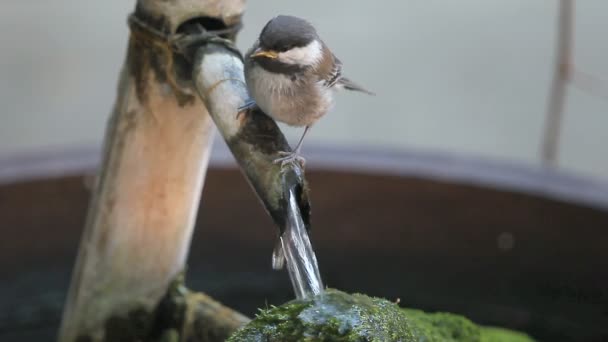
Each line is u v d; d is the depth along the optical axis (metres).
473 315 5.36
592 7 9.06
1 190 5.34
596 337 5.33
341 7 9.14
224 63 5.11
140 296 5.24
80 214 5.37
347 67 8.30
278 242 5.04
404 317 4.98
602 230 5.35
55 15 8.91
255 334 4.95
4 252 5.36
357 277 5.39
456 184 5.37
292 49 5.18
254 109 5.08
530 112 8.02
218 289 5.39
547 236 5.37
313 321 4.95
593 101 8.34
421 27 8.95
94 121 7.75
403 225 5.39
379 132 7.76
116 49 8.50
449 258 5.39
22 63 8.20
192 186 5.22
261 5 8.84
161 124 5.18
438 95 8.16
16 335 5.35
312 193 5.38
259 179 5.05
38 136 7.48
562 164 7.61
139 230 5.22
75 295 5.25
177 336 5.23
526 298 5.36
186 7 5.13
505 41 8.70
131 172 5.20
